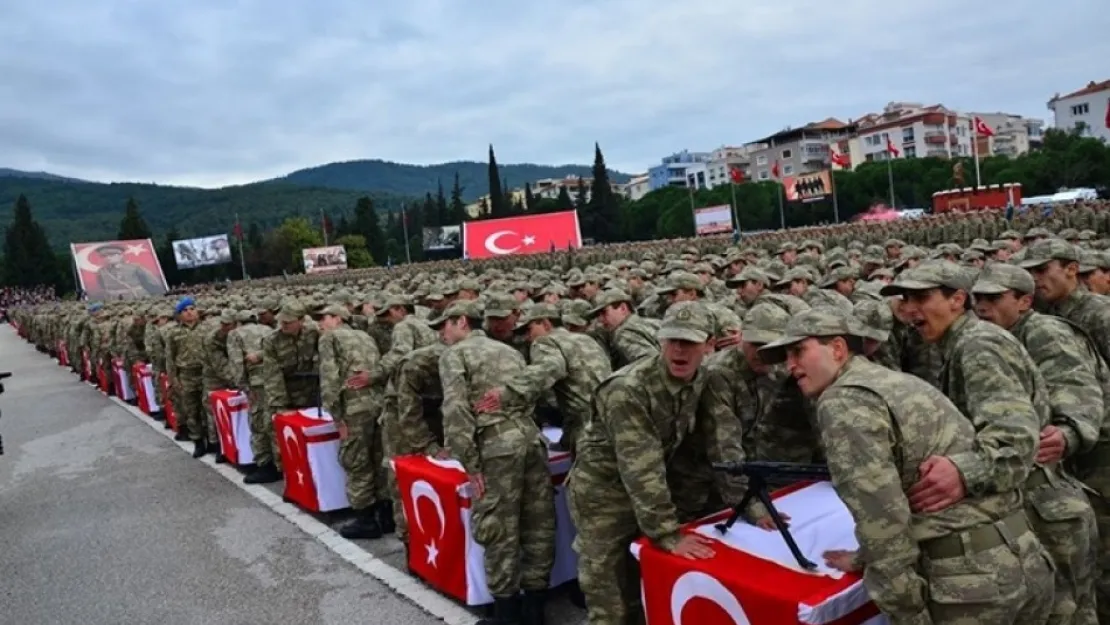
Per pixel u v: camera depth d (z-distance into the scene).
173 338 10.84
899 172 66.38
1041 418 3.24
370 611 5.42
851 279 8.08
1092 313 4.40
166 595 6.05
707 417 3.99
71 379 21.17
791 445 4.71
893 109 117.38
